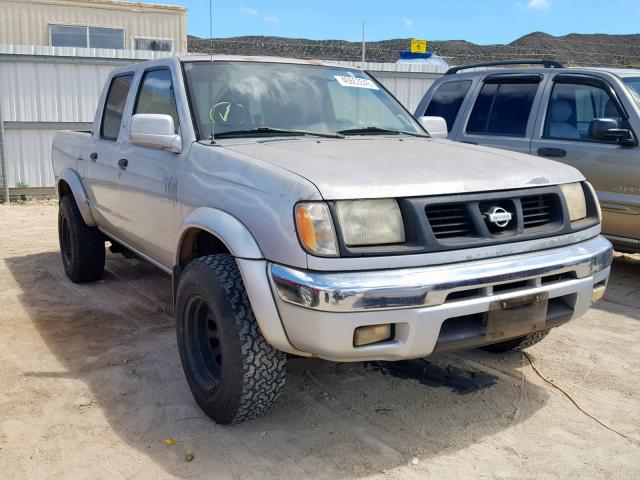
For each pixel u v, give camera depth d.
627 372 4.16
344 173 3.10
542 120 6.44
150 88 4.65
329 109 4.43
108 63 12.25
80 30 18.38
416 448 3.23
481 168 3.41
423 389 3.87
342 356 2.90
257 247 3.09
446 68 14.47
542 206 3.45
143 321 5.11
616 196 5.84
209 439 3.31
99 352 4.47
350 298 2.80
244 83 4.29
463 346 3.09
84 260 5.98
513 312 3.15
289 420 3.51
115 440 3.31
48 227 9.32
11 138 11.83
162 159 4.11
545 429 3.43
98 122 5.56
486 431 3.40
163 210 4.09
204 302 3.43
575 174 3.71
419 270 2.95
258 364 3.16
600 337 4.79
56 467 3.07
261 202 3.11
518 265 3.15
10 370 4.16
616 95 5.96
